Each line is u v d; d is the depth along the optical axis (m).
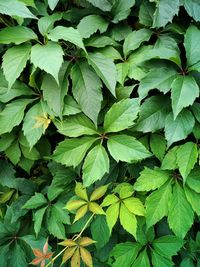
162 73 0.38
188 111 0.38
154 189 0.39
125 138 0.38
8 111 0.40
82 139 0.40
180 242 0.41
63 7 0.45
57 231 0.42
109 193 0.43
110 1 0.40
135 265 0.41
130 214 0.39
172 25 0.41
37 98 0.41
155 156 0.43
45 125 0.38
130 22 0.44
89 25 0.41
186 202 0.39
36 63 0.34
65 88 0.38
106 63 0.38
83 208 0.40
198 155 0.40
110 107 0.41
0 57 0.43
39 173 0.49
